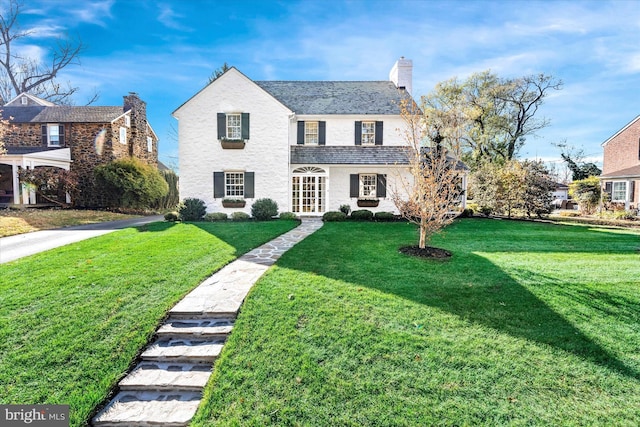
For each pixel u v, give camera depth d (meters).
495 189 18.48
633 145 22.64
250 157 16.84
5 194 23.52
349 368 3.80
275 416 3.15
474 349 4.17
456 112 17.77
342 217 15.94
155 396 3.57
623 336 4.49
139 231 12.10
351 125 17.91
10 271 6.81
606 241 10.78
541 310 5.24
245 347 4.19
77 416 3.17
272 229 12.59
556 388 3.51
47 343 4.18
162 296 5.60
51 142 21.97
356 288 6.02
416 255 8.41
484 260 8.09
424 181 8.80
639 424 3.04
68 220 15.66
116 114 23.00
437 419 3.10
